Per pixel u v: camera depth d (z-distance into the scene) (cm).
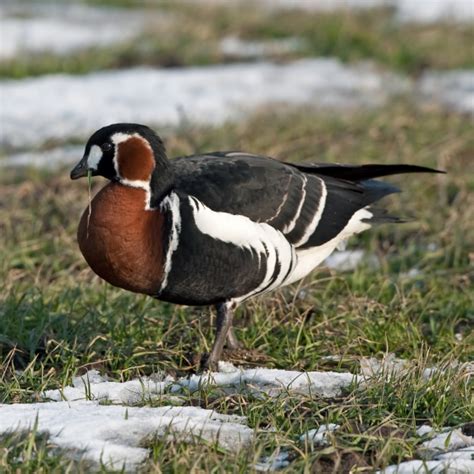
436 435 882
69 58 2420
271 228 1066
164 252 1013
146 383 999
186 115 1995
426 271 1337
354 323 1160
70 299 1196
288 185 1095
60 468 791
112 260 1014
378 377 975
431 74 2334
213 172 1058
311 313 1196
